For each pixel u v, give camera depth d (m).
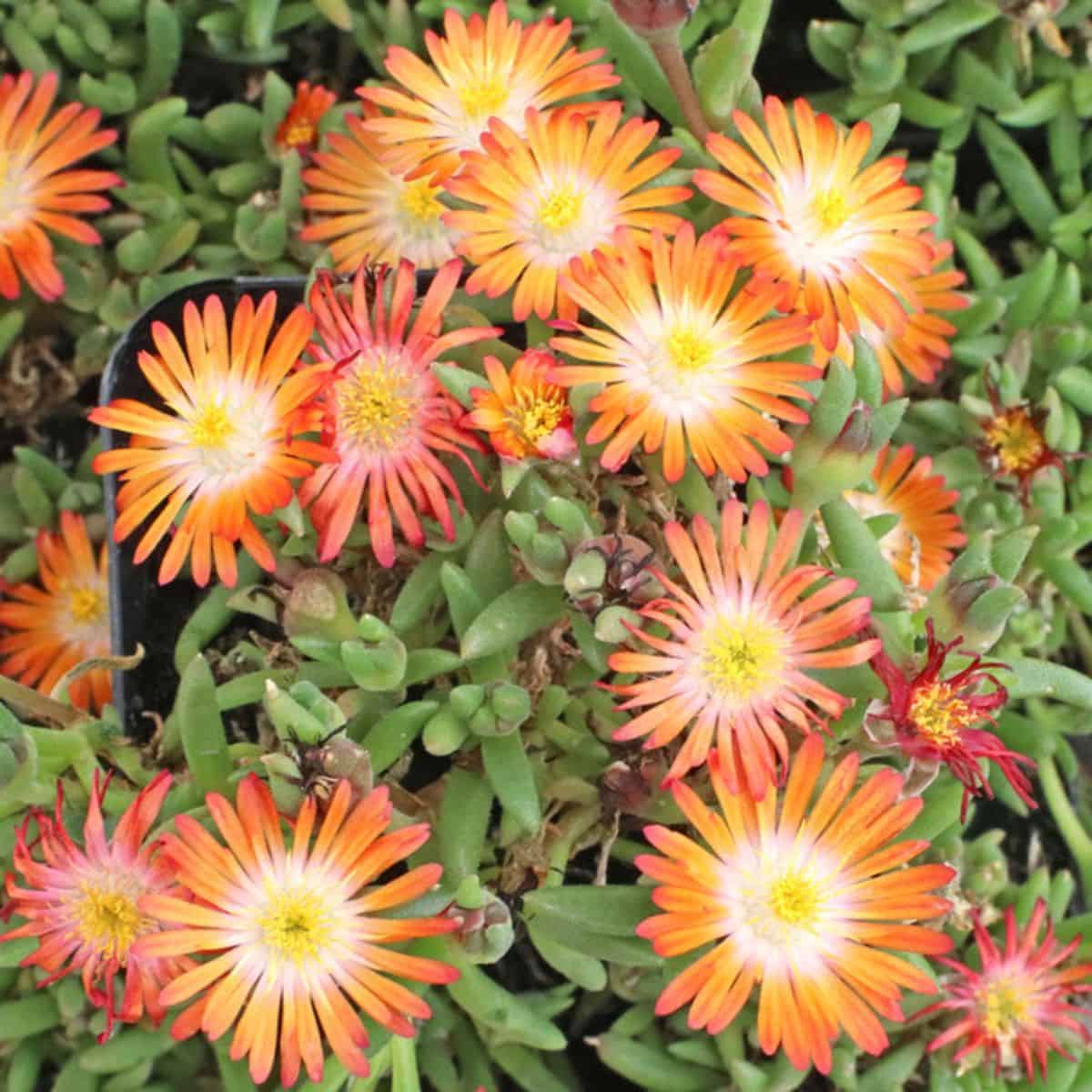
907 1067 0.39
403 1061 0.37
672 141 0.39
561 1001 0.39
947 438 0.45
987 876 0.41
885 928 0.34
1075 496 0.44
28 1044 0.39
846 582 0.34
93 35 0.45
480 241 0.36
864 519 0.40
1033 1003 0.39
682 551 0.34
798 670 0.34
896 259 0.37
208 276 0.44
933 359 0.44
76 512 0.44
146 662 0.40
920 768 0.35
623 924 0.36
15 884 0.36
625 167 0.37
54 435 0.46
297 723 0.34
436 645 0.39
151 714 0.39
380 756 0.37
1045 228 0.47
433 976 0.33
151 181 0.45
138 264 0.44
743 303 0.36
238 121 0.45
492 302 0.39
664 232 0.37
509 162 0.36
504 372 0.36
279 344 0.36
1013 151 0.46
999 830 0.42
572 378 0.35
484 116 0.38
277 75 0.46
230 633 0.41
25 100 0.45
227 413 0.36
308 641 0.37
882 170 0.37
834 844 0.34
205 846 0.34
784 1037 0.34
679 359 0.35
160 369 0.36
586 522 0.36
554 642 0.38
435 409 0.36
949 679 0.35
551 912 0.36
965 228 0.48
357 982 0.34
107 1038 0.35
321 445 0.36
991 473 0.44
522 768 0.37
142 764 0.39
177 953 0.33
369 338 0.37
